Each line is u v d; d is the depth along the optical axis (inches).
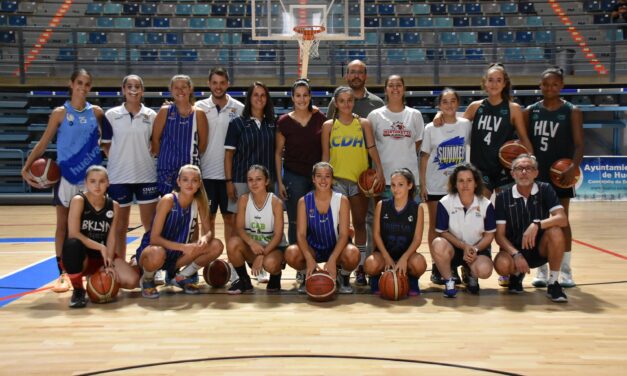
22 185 462.6
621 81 458.9
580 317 125.6
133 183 162.4
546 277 157.5
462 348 105.0
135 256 154.3
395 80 159.3
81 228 141.6
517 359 99.3
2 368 95.8
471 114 162.7
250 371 93.7
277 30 377.4
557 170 150.2
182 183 146.1
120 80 467.8
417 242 146.2
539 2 579.2
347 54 501.7
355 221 161.3
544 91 155.0
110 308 135.2
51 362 98.6
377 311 131.5
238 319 125.0
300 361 98.3
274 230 150.9
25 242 247.9
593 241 243.6
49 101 479.2
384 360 98.7
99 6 570.6
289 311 131.8
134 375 92.4
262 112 160.4
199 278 170.6
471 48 466.9
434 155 161.8
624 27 513.7
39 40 526.0
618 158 431.2
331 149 158.2
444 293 146.3
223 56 511.2
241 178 159.8
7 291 154.4
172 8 576.1
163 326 119.8
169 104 162.2
